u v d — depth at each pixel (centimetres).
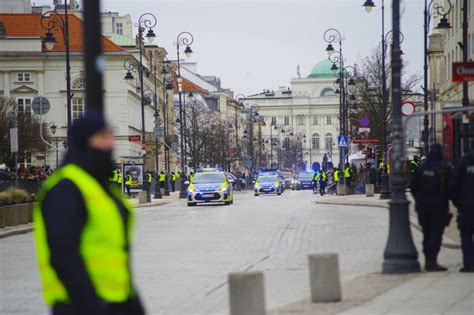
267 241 3662
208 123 18238
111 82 13325
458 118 4297
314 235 3906
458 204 2288
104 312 822
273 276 2481
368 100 11075
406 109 5391
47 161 12575
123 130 13325
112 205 870
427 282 2131
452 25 9150
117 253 863
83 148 881
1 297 2198
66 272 820
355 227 4328
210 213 6231
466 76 2709
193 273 2600
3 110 10506
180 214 6206
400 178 2344
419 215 2372
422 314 1662
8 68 12925
